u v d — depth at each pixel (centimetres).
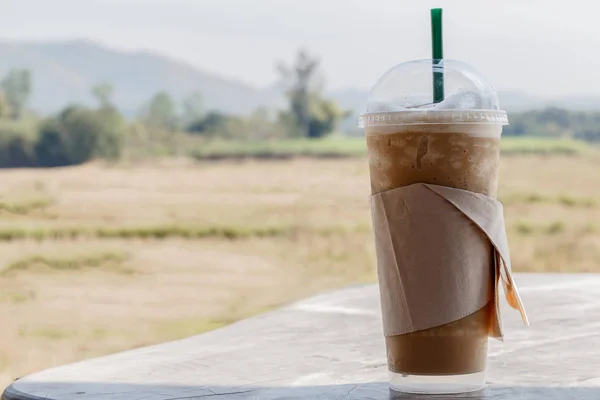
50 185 1427
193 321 537
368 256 814
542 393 96
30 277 699
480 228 97
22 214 1073
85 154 1977
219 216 1080
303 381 104
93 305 587
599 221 944
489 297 99
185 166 1906
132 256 830
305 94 2592
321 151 1795
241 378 107
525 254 813
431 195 97
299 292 659
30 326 508
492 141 100
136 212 1128
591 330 138
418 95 100
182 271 765
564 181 1234
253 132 2469
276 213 1044
